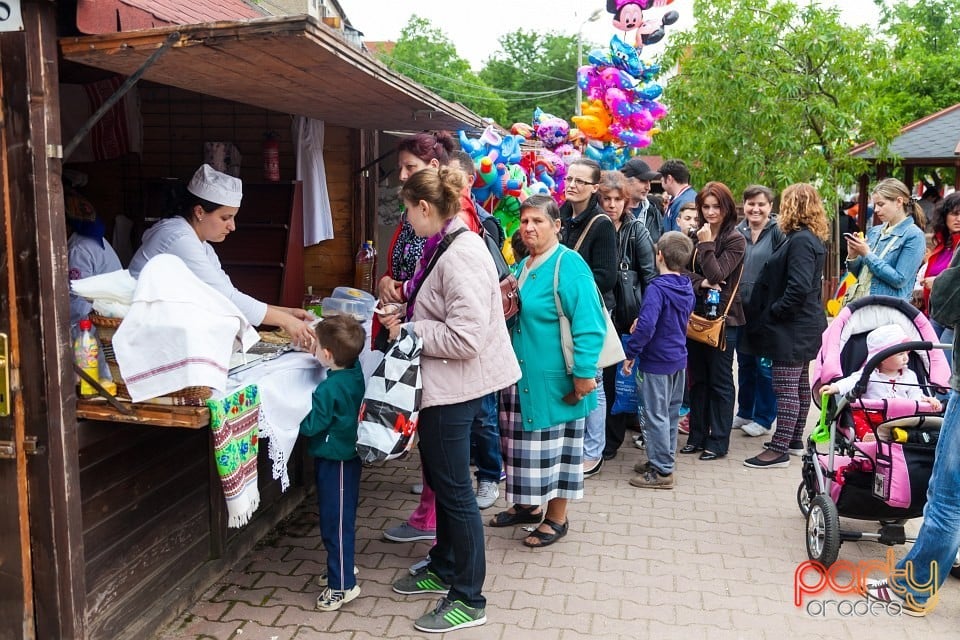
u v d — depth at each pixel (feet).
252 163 20.40
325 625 11.16
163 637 10.74
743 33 38.45
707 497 16.34
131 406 9.09
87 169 20.20
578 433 13.46
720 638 10.96
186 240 11.93
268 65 10.16
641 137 22.79
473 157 17.58
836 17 38.91
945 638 11.03
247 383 10.35
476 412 10.86
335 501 11.43
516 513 14.75
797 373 17.80
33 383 8.70
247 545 13.42
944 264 20.20
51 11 8.46
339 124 20.29
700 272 18.28
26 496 8.87
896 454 12.09
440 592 12.09
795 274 17.02
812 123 39.47
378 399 10.30
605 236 16.37
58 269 8.66
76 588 9.07
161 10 10.22
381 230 26.35
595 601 11.94
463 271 10.37
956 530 11.29
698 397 19.08
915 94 67.87
